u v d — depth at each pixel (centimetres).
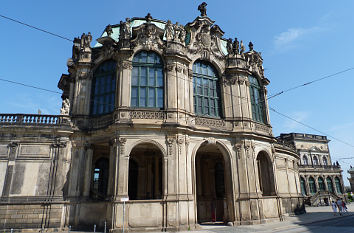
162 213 2014
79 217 2195
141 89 2338
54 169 2252
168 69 2386
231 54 2806
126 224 1927
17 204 2119
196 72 2630
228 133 2511
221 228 2112
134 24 2816
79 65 2555
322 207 5197
